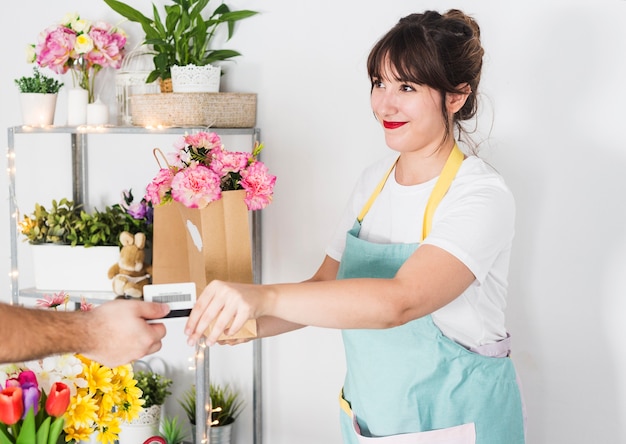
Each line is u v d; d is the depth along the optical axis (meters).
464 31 1.52
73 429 1.63
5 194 2.84
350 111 2.26
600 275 1.99
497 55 2.05
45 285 2.36
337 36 2.25
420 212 1.57
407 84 1.51
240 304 1.19
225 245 1.50
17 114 2.78
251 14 2.33
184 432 2.58
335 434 2.38
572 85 1.98
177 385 2.59
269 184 1.54
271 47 2.35
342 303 1.25
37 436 1.51
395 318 1.28
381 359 1.58
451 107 1.56
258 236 2.38
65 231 2.37
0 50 2.78
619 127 1.94
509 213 1.48
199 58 2.32
